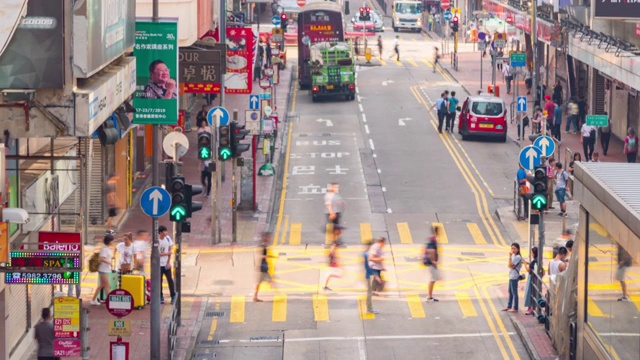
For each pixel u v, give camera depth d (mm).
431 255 59594
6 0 36281
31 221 51281
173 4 71688
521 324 55594
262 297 60844
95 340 52375
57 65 38250
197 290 61938
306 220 78625
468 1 199125
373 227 76375
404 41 190750
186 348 52250
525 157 62375
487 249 71000
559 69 129750
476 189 87312
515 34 159375
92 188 73250
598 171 39312
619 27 97312
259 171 91062
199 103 121750
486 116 104812
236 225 72188
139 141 89062
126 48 47250
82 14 38594
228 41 89250
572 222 76375
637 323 31188
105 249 57438
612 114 107938
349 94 129625
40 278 41719
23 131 38719
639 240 30969
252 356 51969
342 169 94375
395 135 109250
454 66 154875
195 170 90875
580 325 40031
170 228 74562
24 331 51031
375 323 56625
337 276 63969
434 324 56438
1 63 37938
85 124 39031
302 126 114500
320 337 54531
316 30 140125
